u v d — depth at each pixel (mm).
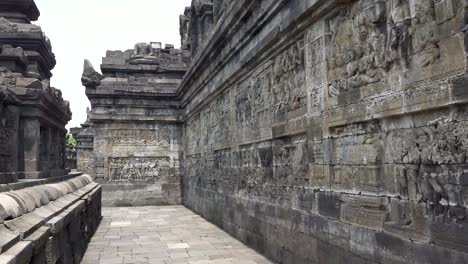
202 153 17203
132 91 21984
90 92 21562
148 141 22562
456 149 4227
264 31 9203
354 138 6086
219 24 11969
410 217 4895
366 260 5688
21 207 5488
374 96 5523
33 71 11555
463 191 4113
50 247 5715
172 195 22562
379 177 5535
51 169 11570
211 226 14445
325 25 6863
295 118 8055
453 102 4156
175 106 22719
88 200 10898
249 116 10930
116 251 10391
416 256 4734
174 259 9461
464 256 4074
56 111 11477
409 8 4863
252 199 10633
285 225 8516
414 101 4723
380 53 5395
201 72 16016
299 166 7930
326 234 6801
